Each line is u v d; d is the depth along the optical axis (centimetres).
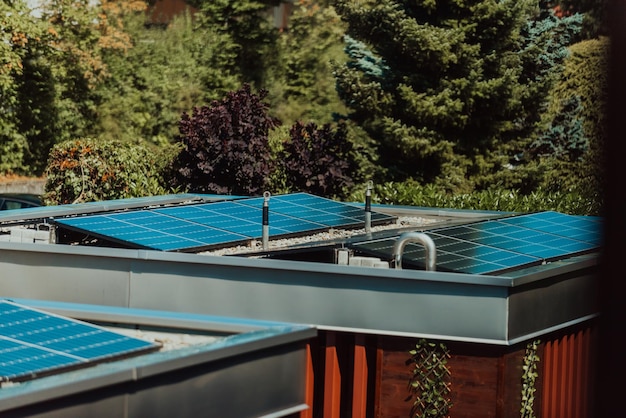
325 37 4734
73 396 651
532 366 1141
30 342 768
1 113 3869
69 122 4153
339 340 1151
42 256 1257
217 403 758
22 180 3856
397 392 1120
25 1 3962
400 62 2984
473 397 1099
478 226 1440
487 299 1080
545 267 1170
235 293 1171
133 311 948
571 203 2216
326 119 4641
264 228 1356
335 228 1527
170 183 2314
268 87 4691
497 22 2938
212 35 4650
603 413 618
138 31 4525
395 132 2881
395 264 1147
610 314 609
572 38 3366
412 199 2266
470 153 3020
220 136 2316
